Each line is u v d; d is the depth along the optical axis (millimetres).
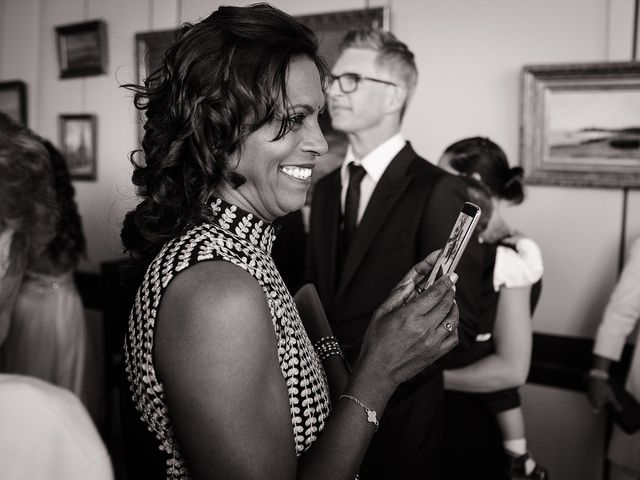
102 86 4453
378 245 2010
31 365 2508
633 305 2455
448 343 1015
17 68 4871
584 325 3016
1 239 780
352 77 2148
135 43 4184
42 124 4785
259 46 909
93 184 4527
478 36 3168
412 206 1981
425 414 1882
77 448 655
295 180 990
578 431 2990
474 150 2219
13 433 640
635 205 2885
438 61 3277
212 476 799
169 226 974
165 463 922
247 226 985
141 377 882
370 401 959
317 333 1360
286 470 831
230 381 793
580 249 3010
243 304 819
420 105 3340
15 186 778
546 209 3066
